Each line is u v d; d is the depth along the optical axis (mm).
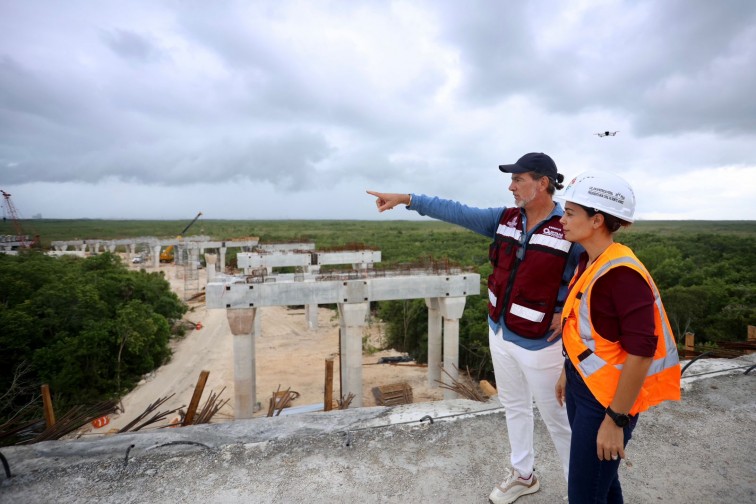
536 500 3639
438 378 27141
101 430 23312
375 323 47500
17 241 82438
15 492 3666
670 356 2533
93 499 3609
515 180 3336
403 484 3799
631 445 4406
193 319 46875
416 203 4105
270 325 47000
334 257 40875
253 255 38719
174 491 3705
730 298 33594
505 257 3541
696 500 3631
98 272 41031
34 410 21750
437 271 25844
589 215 2549
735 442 4449
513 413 3672
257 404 27156
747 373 6012
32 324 26375
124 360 30109
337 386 29703
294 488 3738
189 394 28734
